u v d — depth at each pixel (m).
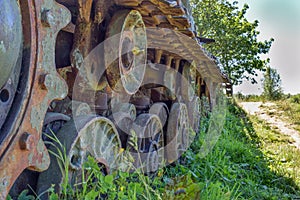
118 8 2.67
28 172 1.90
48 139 2.04
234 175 4.63
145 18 3.08
